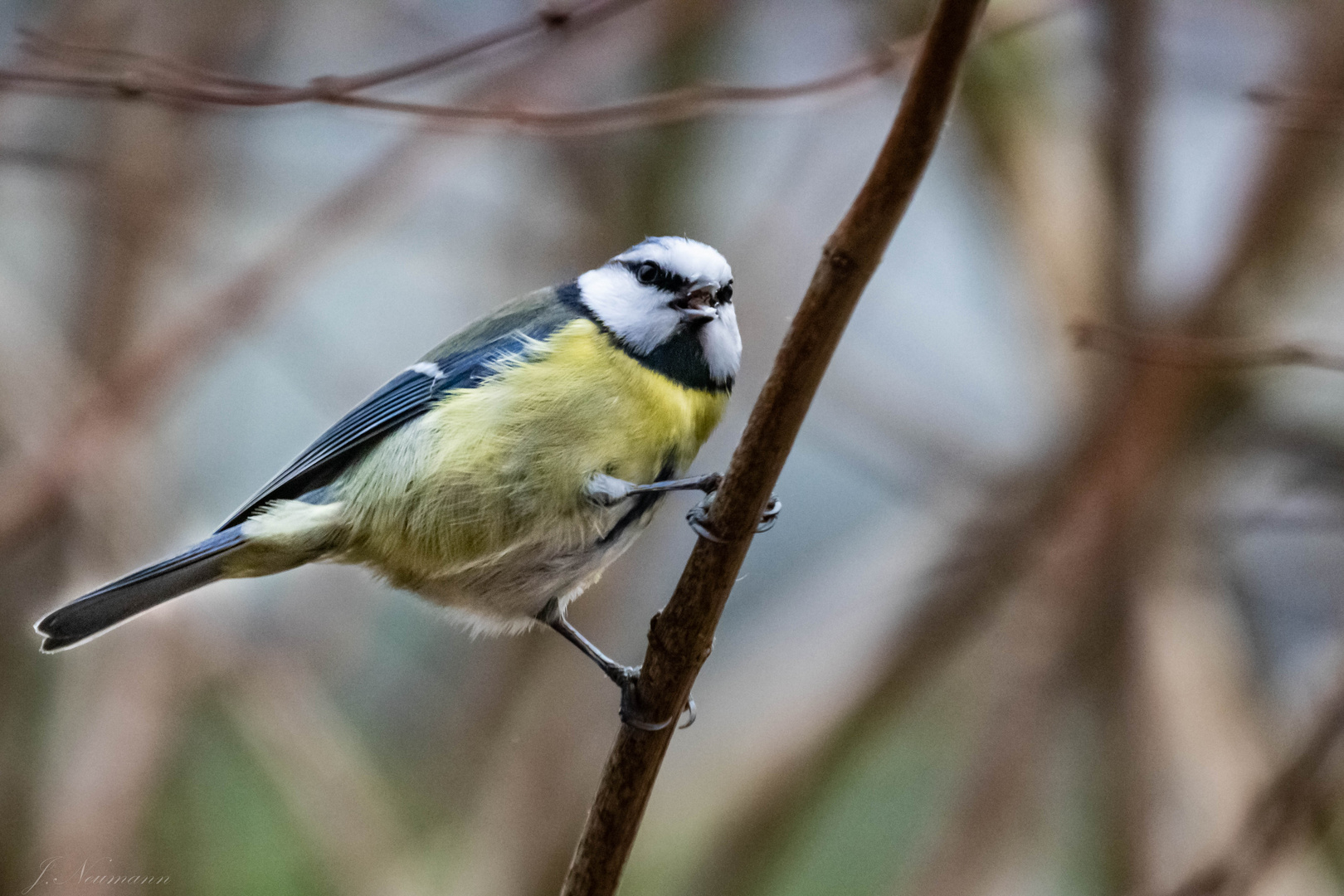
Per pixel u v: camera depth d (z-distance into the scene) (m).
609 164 11.37
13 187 10.80
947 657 10.34
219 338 10.30
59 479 9.48
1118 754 9.61
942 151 11.28
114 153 10.71
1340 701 7.52
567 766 9.98
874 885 10.70
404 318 12.20
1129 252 10.12
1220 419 10.38
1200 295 9.80
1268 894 8.32
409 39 11.24
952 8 3.88
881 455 11.05
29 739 10.51
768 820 9.75
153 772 9.74
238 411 12.55
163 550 10.26
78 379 10.36
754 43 11.32
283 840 10.52
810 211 10.80
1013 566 10.16
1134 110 10.12
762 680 10.47
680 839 10.20
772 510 6.19
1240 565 11.08
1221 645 9.88
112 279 10.62
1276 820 7.68
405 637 11.73
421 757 11.30
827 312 4.45
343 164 11.72
